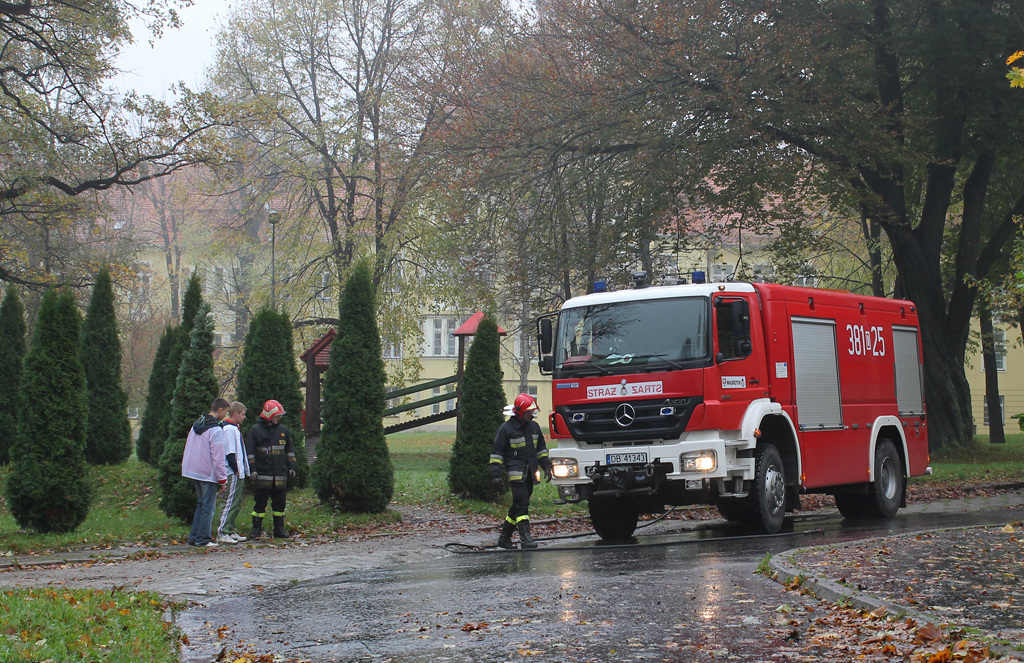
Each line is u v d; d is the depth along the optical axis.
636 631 6.52
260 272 47.59
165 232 59.66
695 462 12.26
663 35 23.48
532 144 26.27
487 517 16.39
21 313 21.52
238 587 9.54
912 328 17.03
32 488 13.29
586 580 8.82
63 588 9.00
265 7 35.62
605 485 12.57
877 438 15.70
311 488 18.83
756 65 23.72
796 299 13.91
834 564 8.77
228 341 55.56
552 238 28.06
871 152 25.08
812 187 28.00
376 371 16.03
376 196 34.50
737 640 6.16
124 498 17.45
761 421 12.92
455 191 28.17
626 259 27.77
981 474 23.64
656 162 24.41
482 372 17.81
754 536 12.56
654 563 9.98
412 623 7.23
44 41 27.36
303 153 35.28
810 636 6.20
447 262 33.69
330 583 9.61
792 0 24.22
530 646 6.24
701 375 12.38
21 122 28.44
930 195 29.50
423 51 33.88
